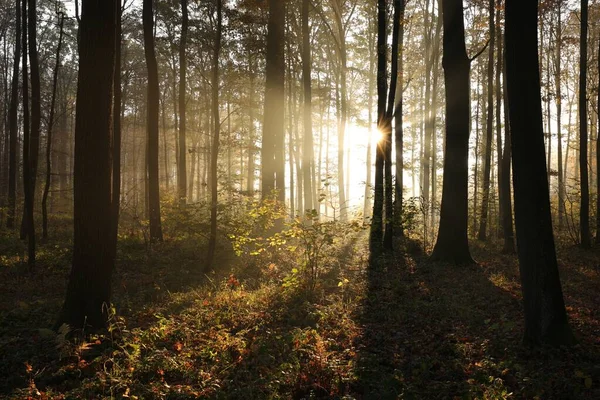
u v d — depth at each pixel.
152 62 17.58
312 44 30.25
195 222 14.80
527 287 6.67
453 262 14.03
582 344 6.51
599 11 27.45
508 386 5.50
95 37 7.11
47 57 34.91
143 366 5.74
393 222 15.70
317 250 10.55
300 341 6.68
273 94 17.75
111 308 7.01
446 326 7.95
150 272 12.70
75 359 6.12
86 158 7.16
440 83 32.91
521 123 6.64
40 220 26.56
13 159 23.78
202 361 6.15
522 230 6.70
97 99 7.16
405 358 6.54
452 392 5.40
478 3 22.19
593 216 20.84
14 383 5.53
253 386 5.25
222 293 9.62
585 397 5.05
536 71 6.62
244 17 17.30
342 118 28.27
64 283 11.15
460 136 14.43
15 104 23.56
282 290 9.88
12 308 8.90
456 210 14.27
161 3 26.25
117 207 13.62
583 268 13.65
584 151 18.41
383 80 15.90
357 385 5.63
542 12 23.41
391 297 9.76
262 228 15.03
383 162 15.80
